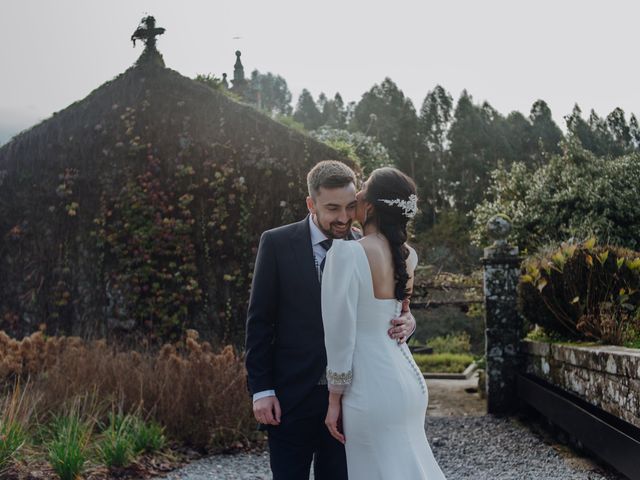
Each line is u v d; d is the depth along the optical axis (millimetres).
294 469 2662
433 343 17516
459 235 29172
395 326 2590
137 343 8477
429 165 42000
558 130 41406
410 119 42344
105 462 4668
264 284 2742
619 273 5957
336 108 50000
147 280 8711
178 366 6023
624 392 4301
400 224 2643
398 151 41781
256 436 5684
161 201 8906
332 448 2709
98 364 6012
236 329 8648
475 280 10695
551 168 12414
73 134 9336
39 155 9359
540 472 4797
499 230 7398
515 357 7266
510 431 6387
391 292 2600
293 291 2725
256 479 4621
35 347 6621
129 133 9094
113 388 5723
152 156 9008
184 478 4637
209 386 5707
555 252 6656
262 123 9023
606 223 10898
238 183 8797
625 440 4000
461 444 5918
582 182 11438
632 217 11203
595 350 4840
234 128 9031
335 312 2445
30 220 9219
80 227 9078
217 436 5480
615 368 4438
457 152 41344
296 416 2654
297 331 2707
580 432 4848
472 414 7410
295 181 8875
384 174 2645
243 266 8742
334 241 2527
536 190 11961
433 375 11297
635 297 5953
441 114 44125
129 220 8891
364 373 2500
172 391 5695
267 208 8820
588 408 5195
